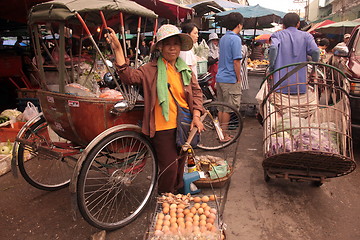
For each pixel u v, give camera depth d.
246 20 11.51
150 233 1.86
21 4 5.35
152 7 6.18
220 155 4.39
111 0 2.54
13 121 4.82
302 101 3.62
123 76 2.40
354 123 4.30
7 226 2.70
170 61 2.53
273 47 3.63
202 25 11.47
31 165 3.97
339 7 27.11
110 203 3.04
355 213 2.89
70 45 3.41
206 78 5.89
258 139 5.12
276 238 2.53
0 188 3.40
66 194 3.27
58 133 2.86
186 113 2.62
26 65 6.43
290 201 3.10
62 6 2.37
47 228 2.68
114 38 2.31
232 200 3.12
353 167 2.77
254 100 6.47
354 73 4.28
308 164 2.90
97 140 2.37
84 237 2.55
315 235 2.56
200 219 1.94
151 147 2.81
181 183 2.92
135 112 2.72
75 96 2.45
